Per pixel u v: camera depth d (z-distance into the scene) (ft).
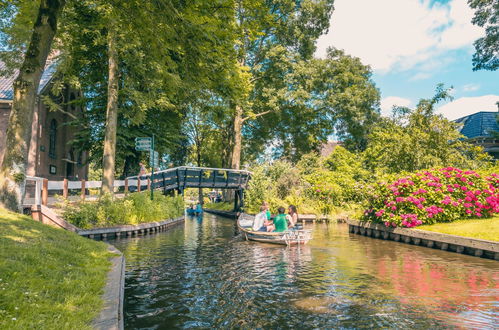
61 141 85.05
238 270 26.99
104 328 12.39
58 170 82.94
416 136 64.54
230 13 31.01
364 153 103.40
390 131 72.02
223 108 50.11
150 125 76.48
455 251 35.27
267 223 46.50
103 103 74.23
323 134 117.91
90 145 76.43
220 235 51.26
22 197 32.19
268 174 92.58
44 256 19.69
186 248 38.22
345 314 17.30
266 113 107.14
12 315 11.98
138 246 39.60
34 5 40.81
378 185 48.67
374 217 49.70
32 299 13.52
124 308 18.24
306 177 89.15
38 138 68.69
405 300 19.35
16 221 26.61
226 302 19.19
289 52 98.27
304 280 23.79
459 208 41.98
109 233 46.19
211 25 29.73
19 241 21.31
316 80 97.60
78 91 93.50
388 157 68.54
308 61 101.24
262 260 31.12
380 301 19.22
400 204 44.04
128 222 51.55
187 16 29.30
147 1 27.73
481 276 24.81
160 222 59.21
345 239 45.70
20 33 45.52
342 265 28.81
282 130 120.88
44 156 73.82
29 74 32.09
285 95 94.84
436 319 16.51
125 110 63.05
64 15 52.65
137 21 31.07
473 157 69.77
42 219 41.73
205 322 16.34
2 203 31.14
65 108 86.79
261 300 19.51
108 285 18.07
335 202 81.00
